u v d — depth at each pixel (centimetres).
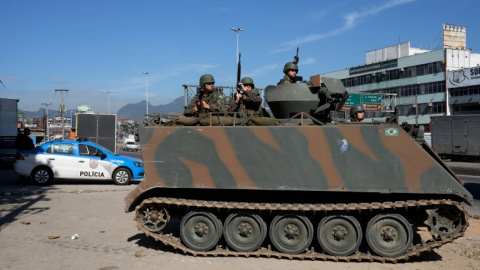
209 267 644
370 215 695
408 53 6569
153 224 739
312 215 709
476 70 5275
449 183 653
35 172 1625
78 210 1105
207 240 712
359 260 675
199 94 808
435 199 670
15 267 628
